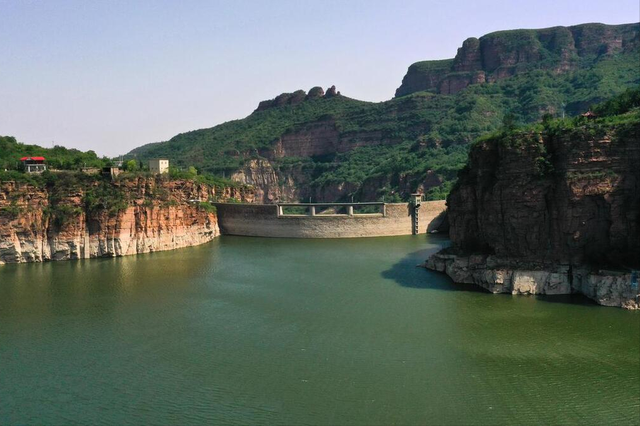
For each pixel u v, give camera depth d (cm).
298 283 12875
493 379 7375
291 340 8931
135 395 7156
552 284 10781
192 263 15588
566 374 7469
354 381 7400
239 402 6906
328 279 13238
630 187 10369
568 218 10588
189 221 19325
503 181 11394
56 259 15950
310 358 8175
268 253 17362
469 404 6756
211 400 6975
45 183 16512
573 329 9006
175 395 7131
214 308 10800
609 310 9825
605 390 7031
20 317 10300
